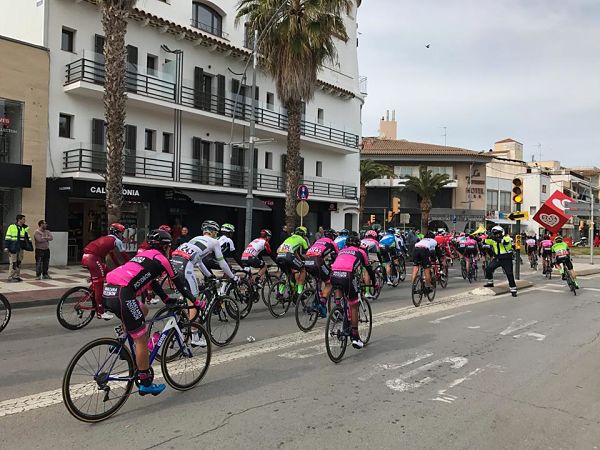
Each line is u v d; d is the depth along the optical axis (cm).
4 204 1725
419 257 1137
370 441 405
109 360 455
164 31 2167
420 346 741
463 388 548
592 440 420
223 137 2464
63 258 1844
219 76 2419
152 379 488
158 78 2103
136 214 2114
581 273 2164
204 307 688
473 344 762
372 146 5569
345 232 1012
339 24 1966
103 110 1973
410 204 5397
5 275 1502
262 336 793
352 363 641
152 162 2131
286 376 579
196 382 544
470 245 1712
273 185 2638
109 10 1448
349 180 3328
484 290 1367
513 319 985
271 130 2577
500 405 497
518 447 403
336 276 669
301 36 1902
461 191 5303
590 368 641
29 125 1748
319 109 3092
